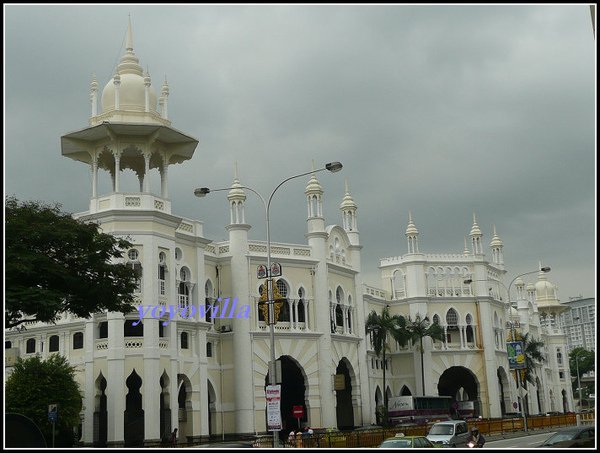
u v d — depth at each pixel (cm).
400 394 9200
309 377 6912
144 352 5381
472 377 9762
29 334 6125
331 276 7519
